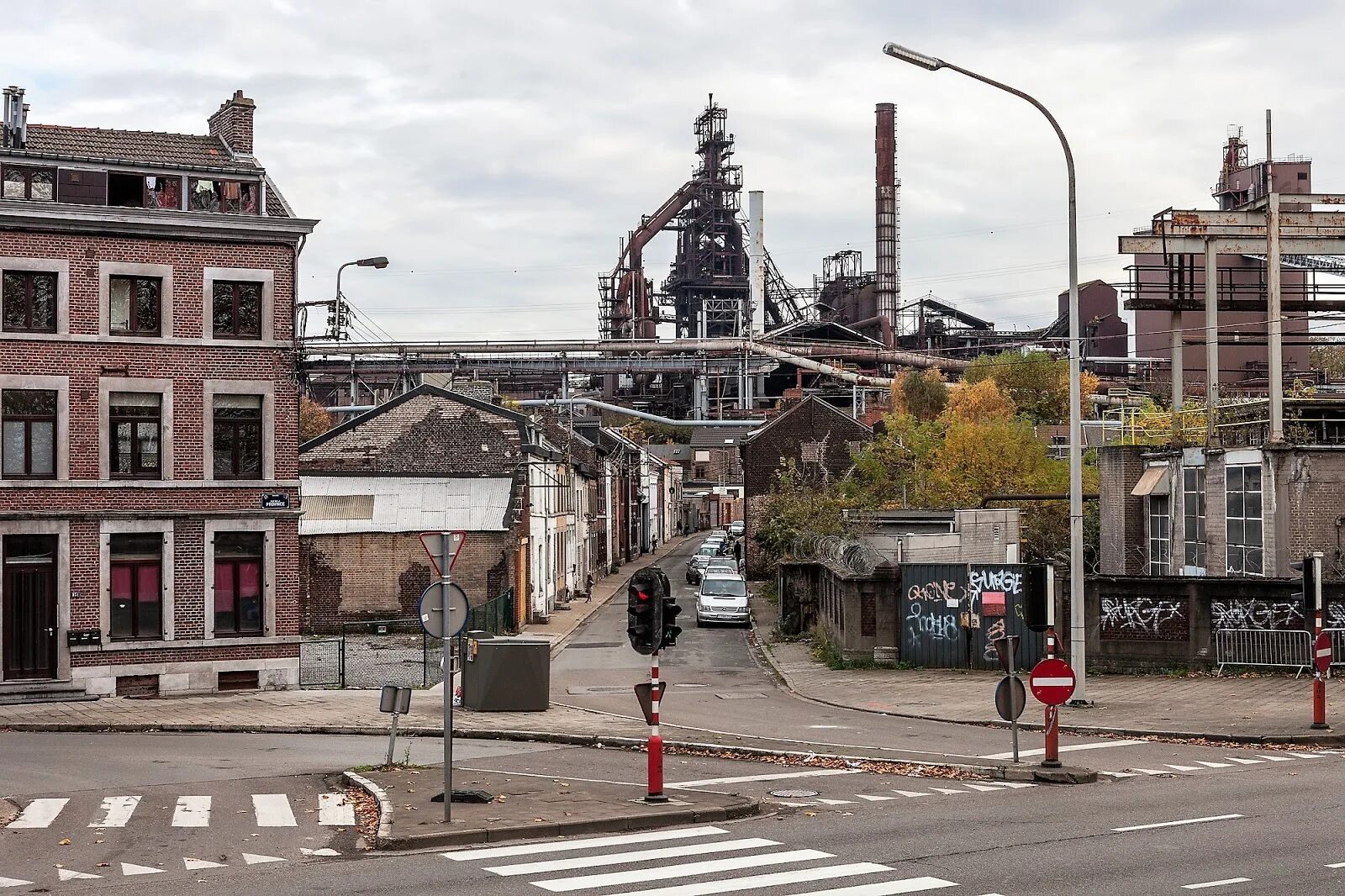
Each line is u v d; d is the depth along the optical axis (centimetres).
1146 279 7288
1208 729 2373
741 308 15512
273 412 3247
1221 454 3600
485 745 2392
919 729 2519
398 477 4975
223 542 3222
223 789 1830
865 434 7806
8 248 3036
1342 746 2248
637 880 1242
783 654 4006
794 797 1752
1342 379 7325
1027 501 5828
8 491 3011
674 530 14038
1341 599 3083
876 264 16538
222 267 3216
